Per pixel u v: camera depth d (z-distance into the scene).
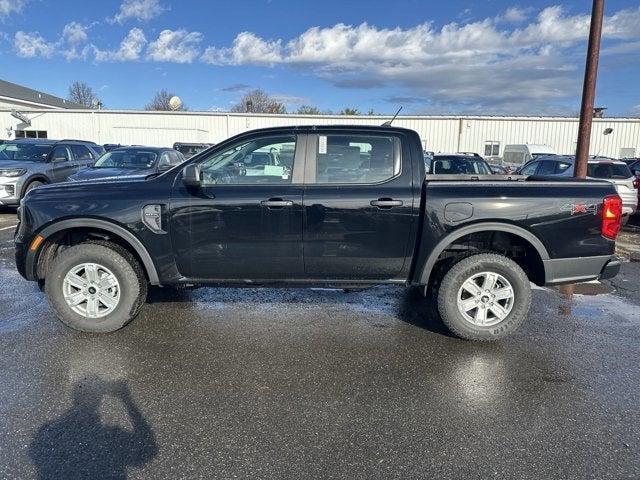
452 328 4.07
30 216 4.01
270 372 3.51
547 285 4.04
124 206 3.95
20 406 3.00
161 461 2.50
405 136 4.02
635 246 8.76
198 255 4.02
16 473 2.38
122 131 29.97
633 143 29.53
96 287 4.07
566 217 3.89
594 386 3.36
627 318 4.79
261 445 2.65
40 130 29.77
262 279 4.15
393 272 4.10
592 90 8.31
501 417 2.96
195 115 30.08
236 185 4.00
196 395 3.17
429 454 2.59
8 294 5.21
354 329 4.37
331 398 3.16
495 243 4.28
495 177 4.95
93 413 2.94
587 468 2.49
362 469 2.46
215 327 4.36
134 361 3.65
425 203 3.88
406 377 3.46
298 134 4.04
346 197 3.91
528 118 29.42
